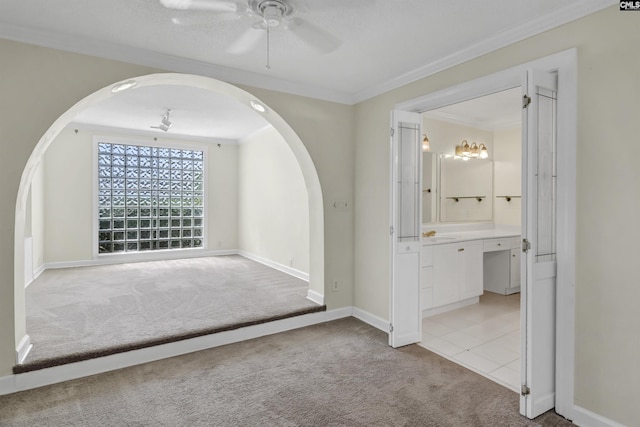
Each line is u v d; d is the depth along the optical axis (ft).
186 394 7.58
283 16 6.88
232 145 23.93
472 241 13.67
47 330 9.75
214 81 10.07
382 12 6.94
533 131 6.63
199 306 11.98
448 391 7.73
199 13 7.01
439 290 12.71
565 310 6.85
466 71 8.74
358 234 12.46
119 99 14.25
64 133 18.85
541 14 6.98
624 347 6.14
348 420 6.73
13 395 7.48
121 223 20.58
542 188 6.80
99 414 6.86
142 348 9.00
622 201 6.13
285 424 6.59
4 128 7.60
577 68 6.63
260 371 8.61
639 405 5.97
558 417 6.84
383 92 11.28
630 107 6.01
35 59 7.89
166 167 21.80
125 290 14.14
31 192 15.25
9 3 6.72
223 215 23.68
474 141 16.40
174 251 21.97
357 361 9.16
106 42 8.39
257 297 13.12
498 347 10.05
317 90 11.64
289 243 17.54
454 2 6.58
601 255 6.40
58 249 18.78
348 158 12.51
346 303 12.59
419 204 10.37
